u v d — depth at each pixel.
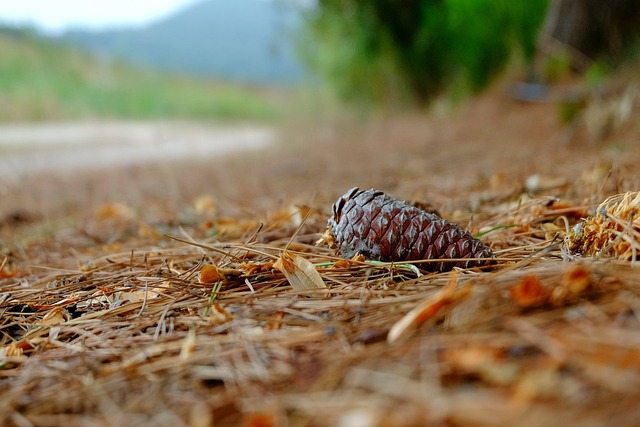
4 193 1.36
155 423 0.33
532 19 1.87
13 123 3.23
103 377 0.37
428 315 0.36
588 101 1.22
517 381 0.32
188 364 0.37
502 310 0.36
